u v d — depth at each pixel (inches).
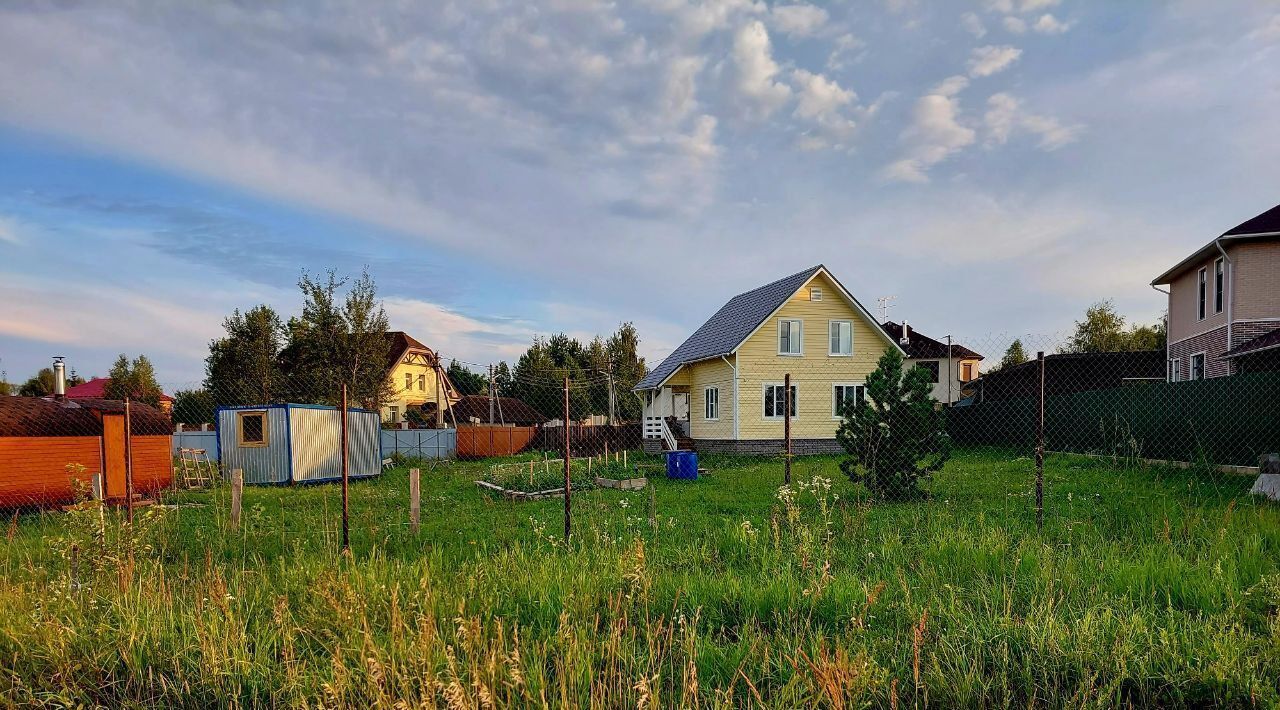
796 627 175.0
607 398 1866.4
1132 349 1833.2
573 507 441.4
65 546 240.7
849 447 427.8
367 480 780.0
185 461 746.2
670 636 165.2
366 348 1267.2
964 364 1689.2
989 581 222.8
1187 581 203.8
